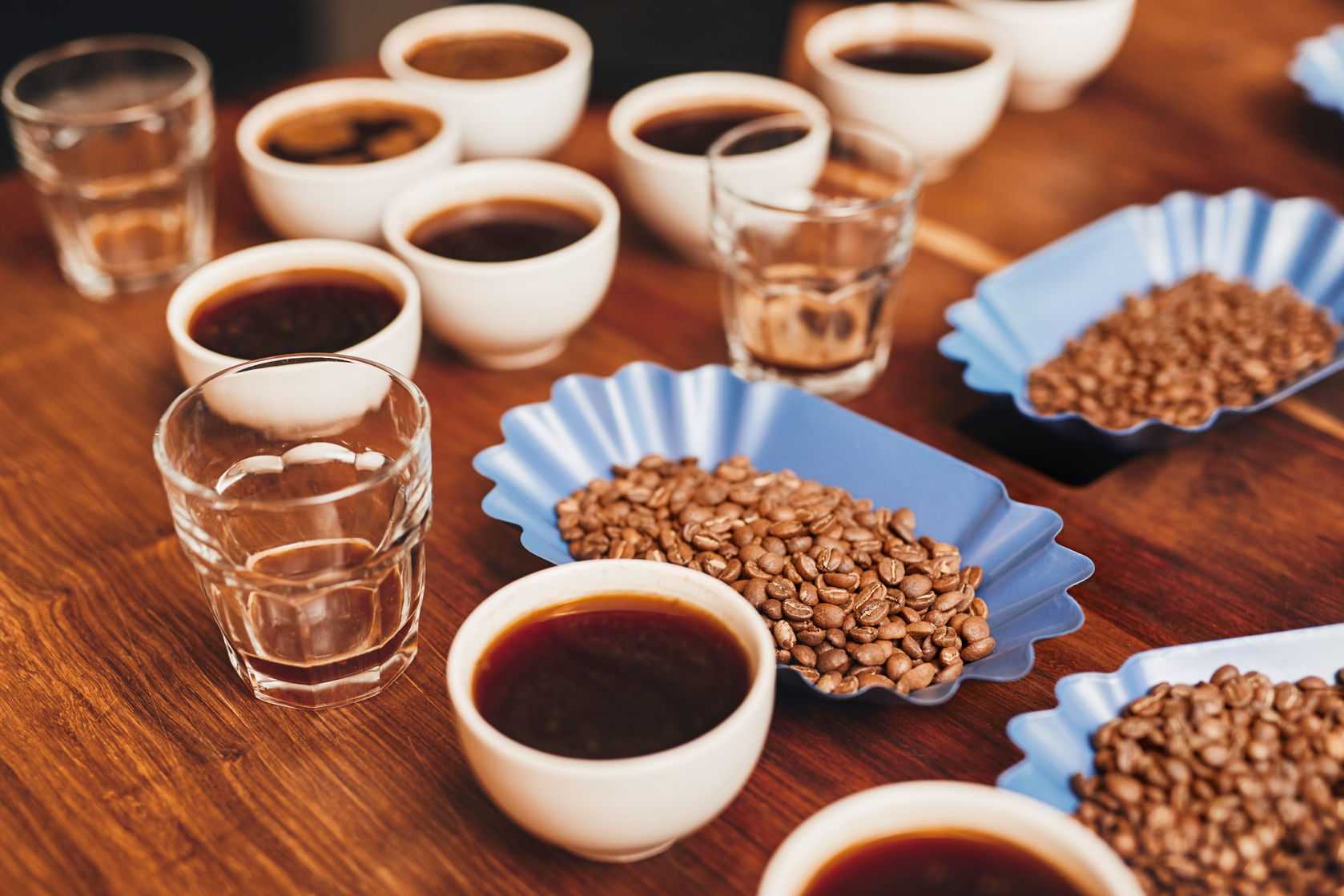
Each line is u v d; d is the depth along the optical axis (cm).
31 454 79
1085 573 68
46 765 67
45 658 70
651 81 102
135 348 84
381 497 68
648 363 78
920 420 80
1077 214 92
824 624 68
